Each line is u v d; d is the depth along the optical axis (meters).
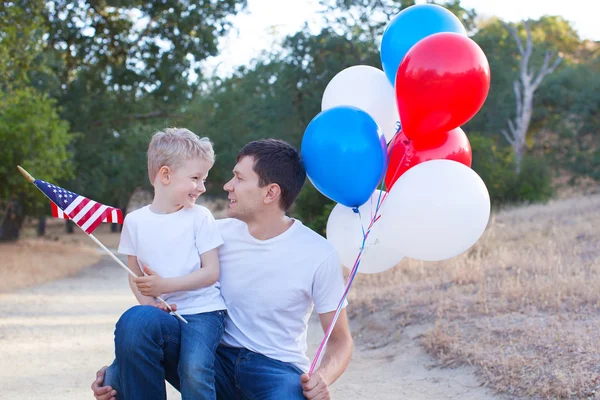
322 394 3.05
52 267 19.38
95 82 27.52
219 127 33.84
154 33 25.84
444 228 3.36
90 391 6.27
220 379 3.28
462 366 6.08
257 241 3.32
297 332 3.35
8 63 16.45
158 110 29.73
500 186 24.94
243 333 3.30
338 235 3.72
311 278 3.29
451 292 8.51
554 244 11.68
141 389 3.01
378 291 9.69
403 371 6.41
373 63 26.59
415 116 3.51
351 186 3.46
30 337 8.98
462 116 3.50
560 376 5.18
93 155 28.81
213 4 24.92
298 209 21.92
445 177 3.39
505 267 9.67
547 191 25.67
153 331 3.00
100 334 9.38
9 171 21.11
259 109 31.58
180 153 3.28
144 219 3.32
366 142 3.43
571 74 37.53
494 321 6.87
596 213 15.95
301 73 27.42
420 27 3.87
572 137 36.97
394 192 3.47
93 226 3.27
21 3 17.58
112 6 23.23
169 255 3.27
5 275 16.09
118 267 22.70
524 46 36.44
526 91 30.61
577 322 6.39
